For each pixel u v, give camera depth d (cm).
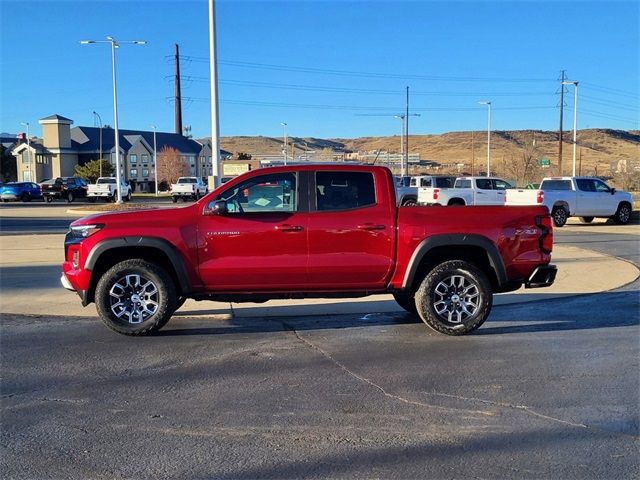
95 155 8512
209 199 753
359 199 763
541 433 474
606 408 528
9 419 503
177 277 758
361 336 779
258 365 653
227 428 484
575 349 716
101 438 465
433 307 769
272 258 746
